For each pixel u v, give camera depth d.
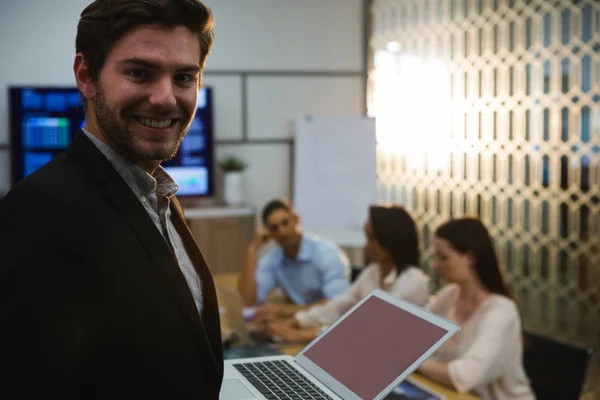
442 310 2.39
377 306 1.11
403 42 5.60
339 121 5.45
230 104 5.41
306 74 5.57
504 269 5.19
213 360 0.84
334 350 1.09
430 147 5.52
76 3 4.72
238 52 5.39
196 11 0.82
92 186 0.79
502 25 5.00
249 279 3.15
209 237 4.95
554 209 4.87
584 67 4.57
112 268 0.75
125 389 0.74
